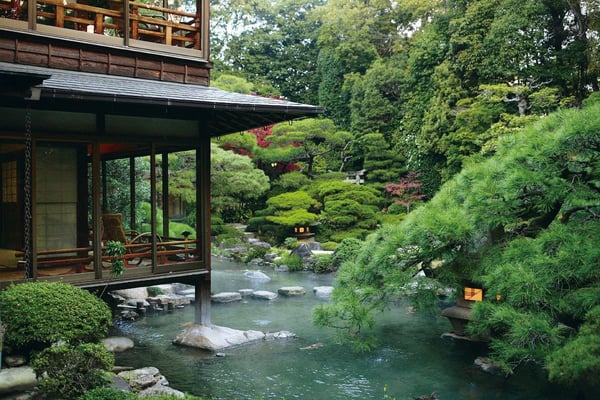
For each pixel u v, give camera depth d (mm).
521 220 7445
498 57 19984
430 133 22688
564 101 17734
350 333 8000
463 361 8461
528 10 19250
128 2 9234
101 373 5633
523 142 6863
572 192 6410
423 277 7922
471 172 7133
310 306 12477
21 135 7348
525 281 5781
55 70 8438
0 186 10180
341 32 32562
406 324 10836
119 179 14781
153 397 5715
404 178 24828
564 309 5992
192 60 9883
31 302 6094
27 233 7117
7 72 5578
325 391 7156
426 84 24812
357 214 22281
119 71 9156
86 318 6312
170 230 20625
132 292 12758
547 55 19609
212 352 8805
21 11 8797
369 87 27859
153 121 8625
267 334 9773
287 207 23281
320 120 25688
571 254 5742
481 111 19844
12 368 5926
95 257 7941
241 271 17844
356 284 7965
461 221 6840
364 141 26078
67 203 9211
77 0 10375
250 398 6883
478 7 21281
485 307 6496
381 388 7301
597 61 18438
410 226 7340
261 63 38062
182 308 12172
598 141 6070
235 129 11203
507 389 7242
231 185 22219
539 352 5965
